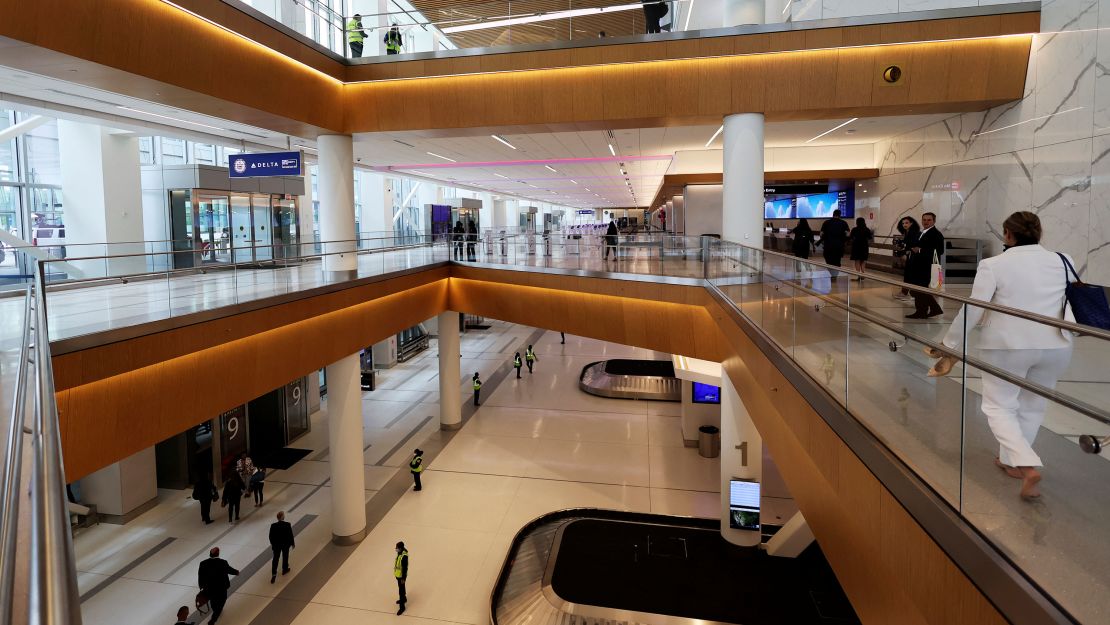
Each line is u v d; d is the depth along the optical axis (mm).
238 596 13180
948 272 14398
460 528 16109
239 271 15648
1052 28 11758
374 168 30234
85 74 9641
